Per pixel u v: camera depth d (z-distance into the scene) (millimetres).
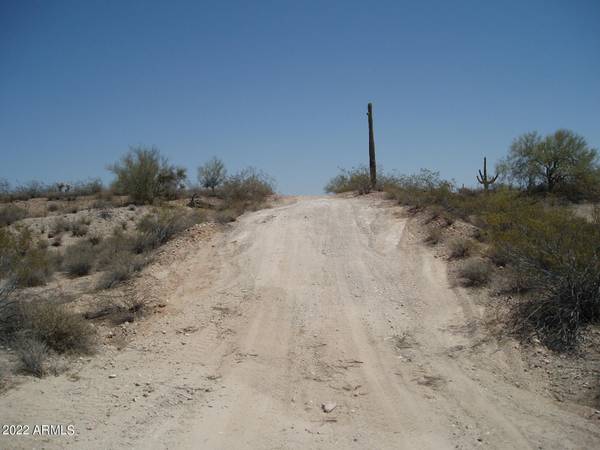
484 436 5625
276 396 6738
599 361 7105
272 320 9539
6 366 6941
